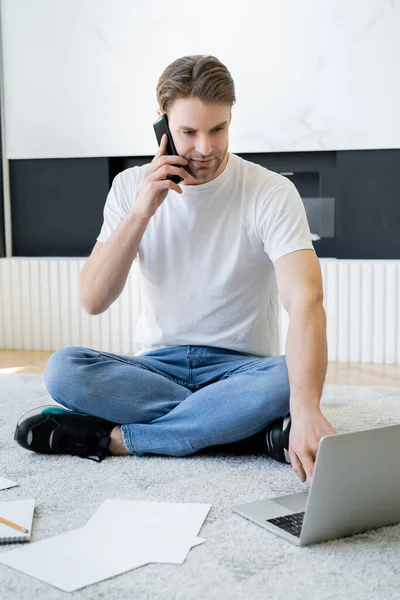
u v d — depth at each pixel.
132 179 2.17
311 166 3.93
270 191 2.02
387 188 3.84
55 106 4.08
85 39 4.01
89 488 1.84
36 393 2.95
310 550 1.48
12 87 4.12
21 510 1.66
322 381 1.70
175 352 2.18
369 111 3.77
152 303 2.19
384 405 2.77
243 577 1.37
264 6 3.80
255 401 1.98
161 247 2.13
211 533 1.56
